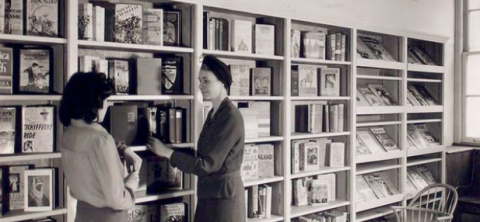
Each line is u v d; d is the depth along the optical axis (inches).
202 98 141.6
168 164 140.5
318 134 178.2
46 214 114.8
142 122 131.3
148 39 133.7
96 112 95.0
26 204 115.2
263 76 163.9
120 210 96.8
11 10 112.1
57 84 119.6
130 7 129.6
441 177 234.7
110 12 130.0
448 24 253.3
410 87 234.5
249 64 168.6
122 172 95.7
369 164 216.2
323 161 193.3
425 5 239.9
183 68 142.9
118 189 92.8
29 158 112.1
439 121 235.8
